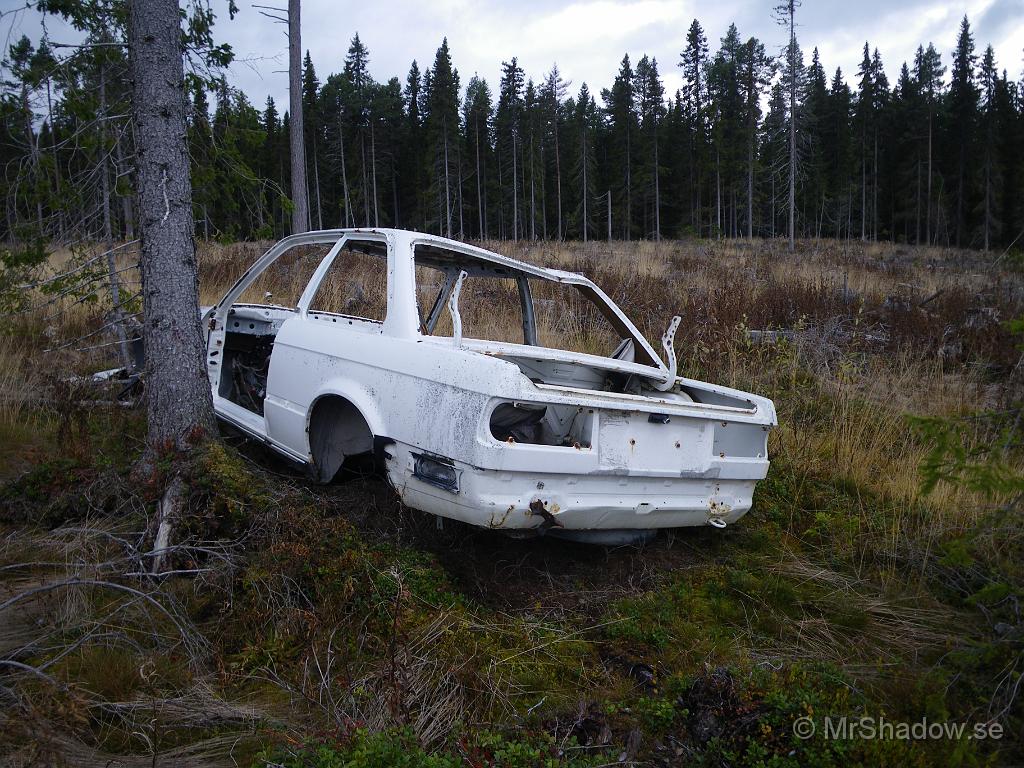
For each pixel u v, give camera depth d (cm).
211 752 235
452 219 5653
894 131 5822
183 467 372
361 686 259
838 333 798
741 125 5238
